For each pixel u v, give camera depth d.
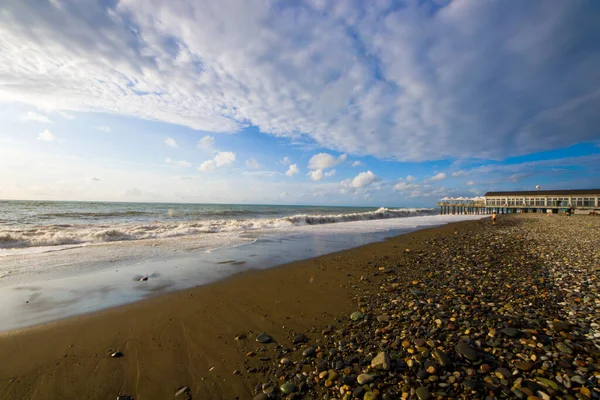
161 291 6.71
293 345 4.30
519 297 6.11
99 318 5.20
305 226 23.62
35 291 6.61
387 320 5.08
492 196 71.56
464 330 4.55
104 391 3.30
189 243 13.61
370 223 28.25
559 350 3.88
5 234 12.26
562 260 9.56
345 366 3.69
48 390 3.30
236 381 3.48
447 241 15.08
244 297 6.39
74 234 13.67
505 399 3.03
